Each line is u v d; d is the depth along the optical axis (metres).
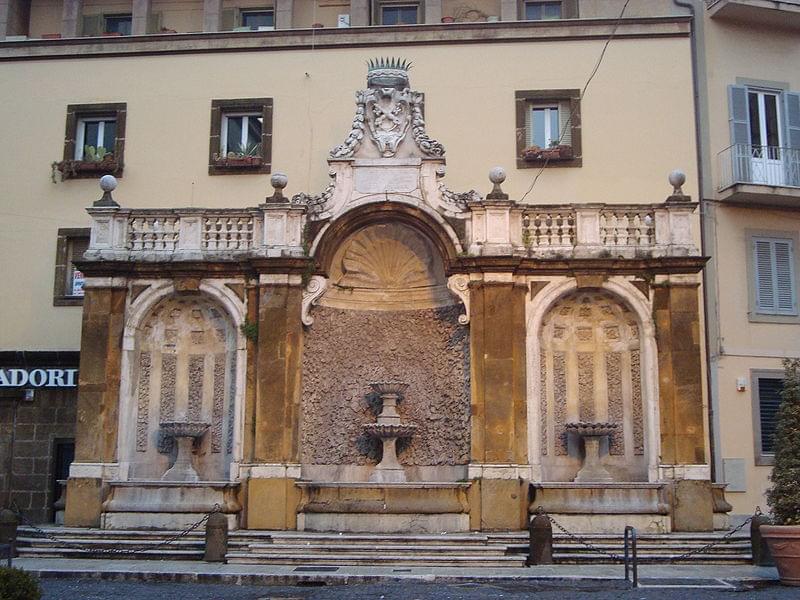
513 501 20.58
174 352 22.73
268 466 21.00
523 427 21.17
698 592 15.94
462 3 30.36
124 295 22.25
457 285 21.73
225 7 31.06
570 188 27.14
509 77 27.83
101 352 21.84
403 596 15.54
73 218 28.23
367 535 19.98
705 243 26.78
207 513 20.78
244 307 22.05
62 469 27.19
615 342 22.42
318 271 22.02
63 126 28.72
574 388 22.38
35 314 27.91
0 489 27.02
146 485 21.06
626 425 22.03
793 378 18.48
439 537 19.62
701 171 27.08
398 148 22.55
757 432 26.16
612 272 21.86
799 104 28.22
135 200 28.03
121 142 28.33
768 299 27.06
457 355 22.31
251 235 22.53
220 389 22.53
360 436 22.62
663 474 20.91
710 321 26.42
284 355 21.47
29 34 31.50
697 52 27.70
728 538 19.78
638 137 27.28
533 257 21.75
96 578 17.50
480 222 21.94
